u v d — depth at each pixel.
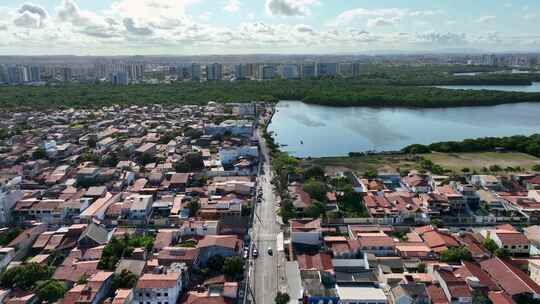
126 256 140.75
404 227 170.50
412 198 195.25
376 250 146.00
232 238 148.12
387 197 197.25
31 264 130.75
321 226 171.12
